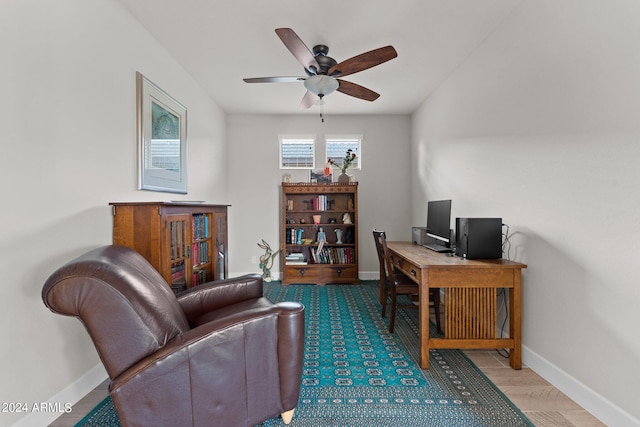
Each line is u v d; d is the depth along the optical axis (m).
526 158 2.22
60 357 1.71
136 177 2.46
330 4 2.27
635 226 1.47
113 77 2.18
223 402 1.38
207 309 2.08
